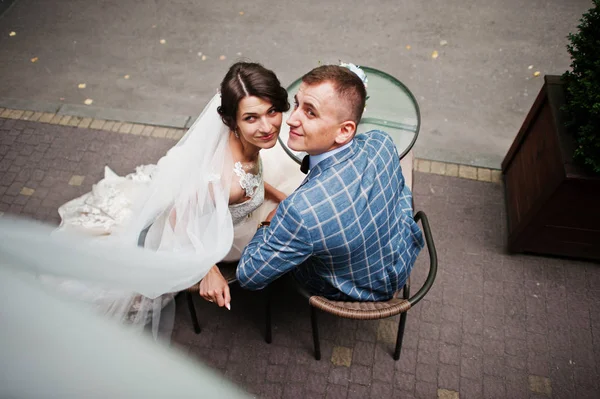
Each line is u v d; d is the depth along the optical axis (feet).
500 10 15.61
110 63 15.19
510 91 13.74
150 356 2.98
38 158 12.89
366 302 7.21
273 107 6.12
